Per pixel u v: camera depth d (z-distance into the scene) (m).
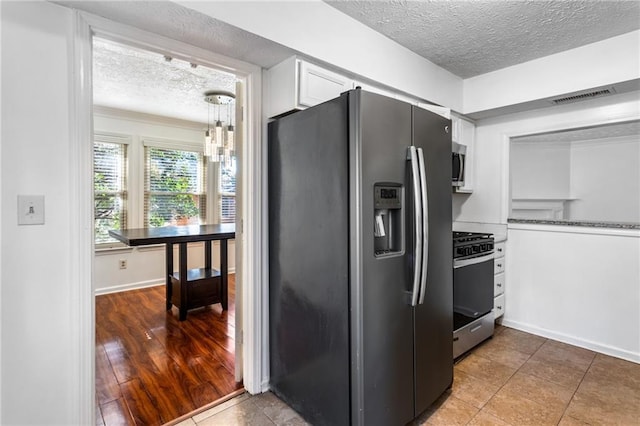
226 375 2.26
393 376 1.62
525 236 3.08
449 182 2.00
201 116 4.61
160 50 1.66
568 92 2.49
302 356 1.82
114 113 4.28
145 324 3.17
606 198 5.07
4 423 1.31
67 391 1.43
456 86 2.97
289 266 1.91
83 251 1.44
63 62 1.38
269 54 1.84
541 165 5.25
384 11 1.96
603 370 2.34
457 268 2.42
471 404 1.94
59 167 1.39
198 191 5.08
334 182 1.59
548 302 2.94
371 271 1.52
